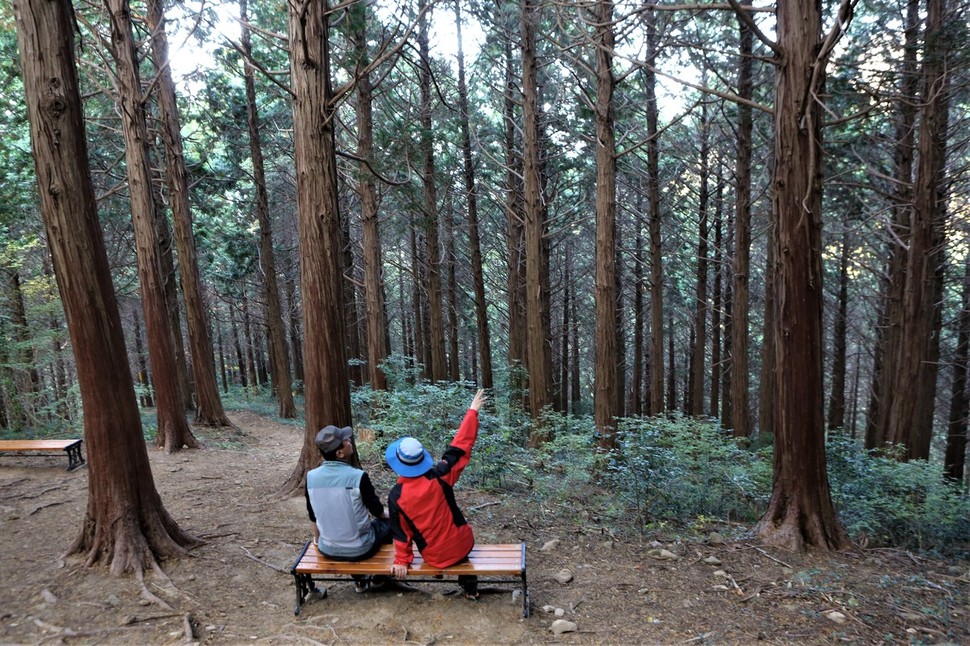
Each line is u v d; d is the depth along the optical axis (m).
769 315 14.52
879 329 17.41
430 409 8.65
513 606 3.93
